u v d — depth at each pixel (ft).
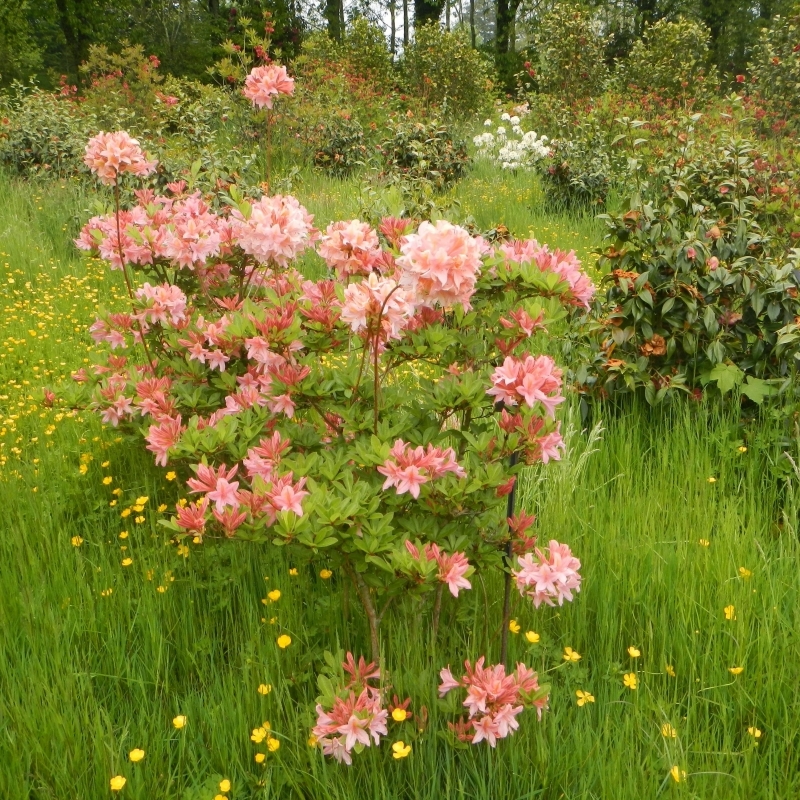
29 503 11.45
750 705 8.14
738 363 14.19
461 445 8.89
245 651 8.81
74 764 7.33
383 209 23.45
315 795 7.25
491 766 7.30
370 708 6.99
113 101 46.85
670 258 13.83
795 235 21.61
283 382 8.94
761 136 47.42
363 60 67.92
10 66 94.43
